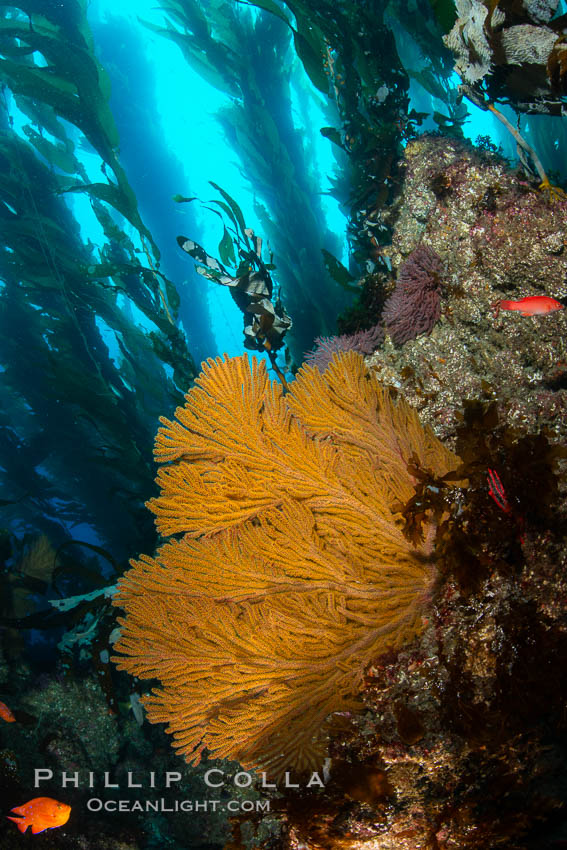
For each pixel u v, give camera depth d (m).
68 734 4.96
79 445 8.71
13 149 7.93
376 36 4.59
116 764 5.01
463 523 2.40
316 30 4.81
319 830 2.50
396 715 2.28
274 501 2.57
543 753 2.35
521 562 2.38
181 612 2.42
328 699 2.31
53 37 7.03
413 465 2.60
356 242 4.63
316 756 2.29
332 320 8.75
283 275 9.11
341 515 2.54
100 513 8.75
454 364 3.34
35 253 7.56
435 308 3.44
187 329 14.37
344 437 2.72
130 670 2.43
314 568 2.41
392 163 4.11
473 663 2.33
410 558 2.47
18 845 3.86
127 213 6.00
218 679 2.33
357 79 4.92
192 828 4.66
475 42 3.04
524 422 2.92
